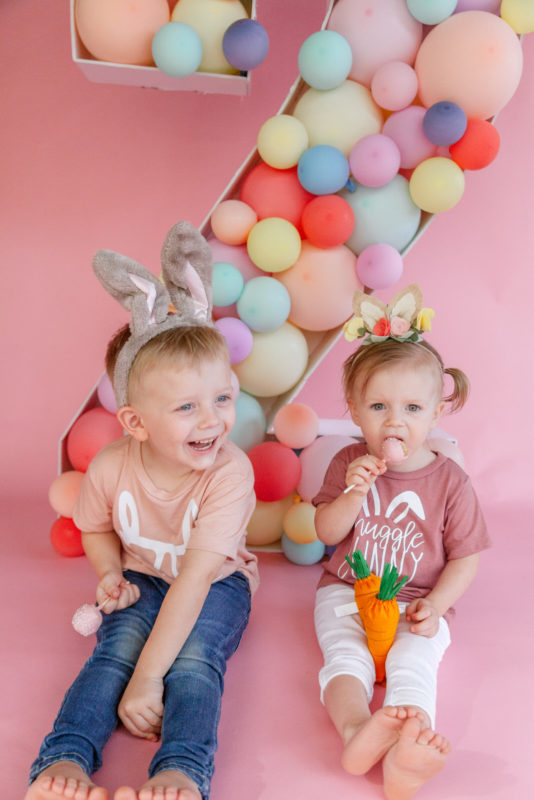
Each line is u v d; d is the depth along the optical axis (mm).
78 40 1650
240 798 1098
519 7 1627
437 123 1581
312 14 2061
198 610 1292
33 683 1350
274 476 1741
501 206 2234
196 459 1315
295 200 1750
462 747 1220
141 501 1412
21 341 2232
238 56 1577
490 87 1617
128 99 2105
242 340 1730
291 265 1754
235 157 2158
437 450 1575
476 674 1422
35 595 1657
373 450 1501
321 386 2324
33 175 2133
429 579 1473
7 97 2082
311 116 1719
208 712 1156
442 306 2287
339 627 1376
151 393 1290
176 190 2168
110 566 1441
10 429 2277
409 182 1733
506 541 2025
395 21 1662
